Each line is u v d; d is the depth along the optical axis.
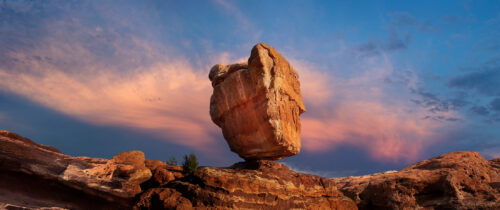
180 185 16.47
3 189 11.05
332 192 21.92
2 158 11.53
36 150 13.25
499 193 22.56
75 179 13.41
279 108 18.47
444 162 26.22
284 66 20.09
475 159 26.25
